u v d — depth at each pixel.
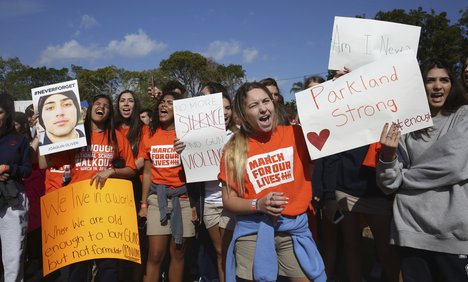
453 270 2.34
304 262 2.43
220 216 3.72
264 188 2.50
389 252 3.32
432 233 2.40
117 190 3.50
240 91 2.59
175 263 3.83
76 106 3.47
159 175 3.79
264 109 2.47
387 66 2.55
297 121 4.70
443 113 2.58
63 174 3.60
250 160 2.52
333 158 3.50
